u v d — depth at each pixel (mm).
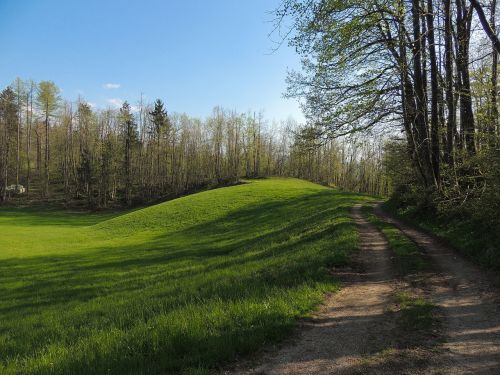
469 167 16422
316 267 12125
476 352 6016
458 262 12547
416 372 5414
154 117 98500
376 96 20797
